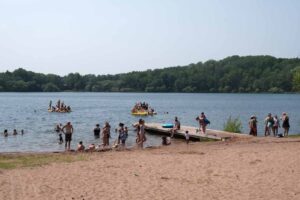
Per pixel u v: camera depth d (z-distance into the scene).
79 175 15.09
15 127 44.09
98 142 31.59
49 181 14.08
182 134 32.44
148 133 36.72
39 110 76.25
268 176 14.84
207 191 12.79
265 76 194.62
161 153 20.94
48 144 30.64
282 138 28.12
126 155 20.23
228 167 16.56
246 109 83.62
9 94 196.62
